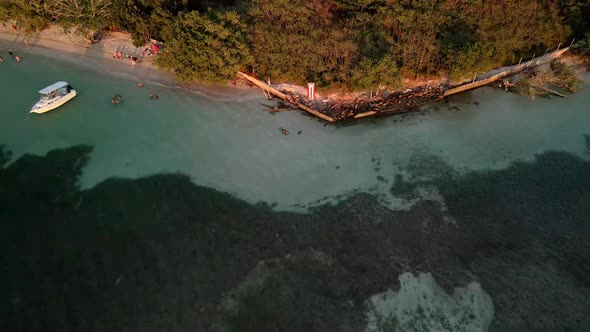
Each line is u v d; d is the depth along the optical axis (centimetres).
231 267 3453
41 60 5734
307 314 3147
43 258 3475
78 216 3819
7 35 6169
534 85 5422
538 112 5122
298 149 4581
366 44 5456
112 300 3209
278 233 3728
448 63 5359
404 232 3738
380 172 4322
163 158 4419
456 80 5519
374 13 6044
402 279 3375
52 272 3378
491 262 3497
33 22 5978
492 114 5103
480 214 3897
